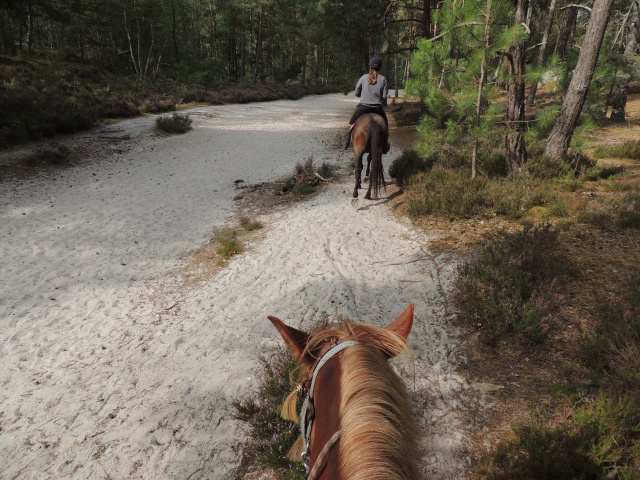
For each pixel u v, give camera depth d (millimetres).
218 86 37844
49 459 3490
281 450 3174
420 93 8828
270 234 8031
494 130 8750
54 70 26766
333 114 25906
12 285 6359
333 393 1204
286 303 5605
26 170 11883
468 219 7539
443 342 4465
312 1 44812
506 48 7668
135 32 41781
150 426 3768
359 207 8969
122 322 5453
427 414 3527
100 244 7812
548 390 3551
